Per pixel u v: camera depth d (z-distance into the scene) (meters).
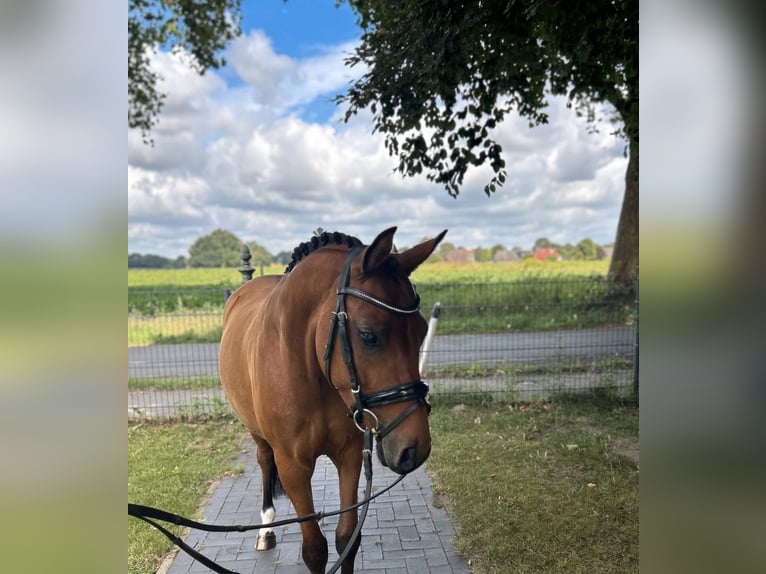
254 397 2.56
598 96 7.83
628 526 3.50
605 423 5.52
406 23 4.43
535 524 3.54
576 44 3.83
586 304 9.88
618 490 4.00
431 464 4.62
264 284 3.54
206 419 6.26
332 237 2.53
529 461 4.59
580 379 6.94
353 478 2.52
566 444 4.95
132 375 8.28
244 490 4.40
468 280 16.98
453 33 3.81
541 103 5.96
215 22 11.83
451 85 4.34
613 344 7.73
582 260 27.52
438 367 7.75
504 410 6.06
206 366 8.55
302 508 2.43
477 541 3.41
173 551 3.47
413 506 3.93
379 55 4.79
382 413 1.97
